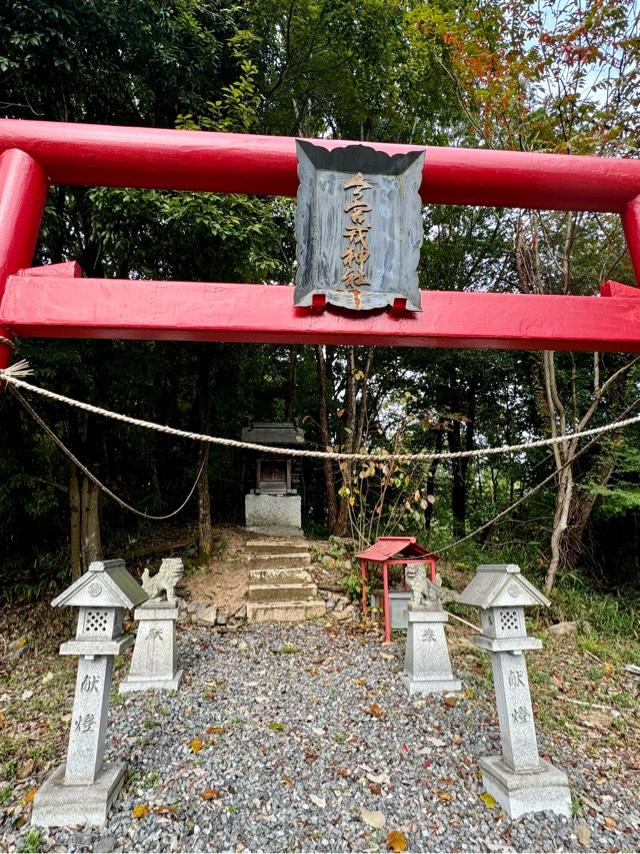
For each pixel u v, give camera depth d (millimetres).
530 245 7812
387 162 2570
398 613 5672
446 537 8758
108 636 2867
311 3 6660
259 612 5852
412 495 7520
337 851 2393
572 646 5500
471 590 3188
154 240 5762
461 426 10648
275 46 6891
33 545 6832
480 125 7000
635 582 7457
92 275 6152
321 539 8648
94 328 2400
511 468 10109
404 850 2400
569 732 3637
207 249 5938
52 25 4797
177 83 5828
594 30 5328
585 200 2982
